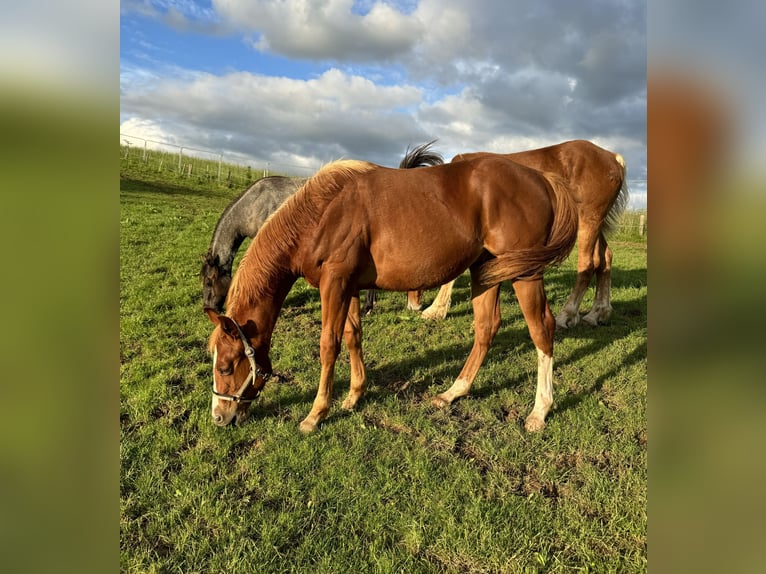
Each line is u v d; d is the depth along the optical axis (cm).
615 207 626
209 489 277
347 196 342
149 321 584
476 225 349
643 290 830
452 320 627
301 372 451
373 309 659
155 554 233
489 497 275
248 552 236
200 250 978
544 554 232
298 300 702
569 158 586
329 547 240
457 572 226
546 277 937
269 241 348
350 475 293
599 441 332
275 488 281
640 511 260
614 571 220
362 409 383
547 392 359
